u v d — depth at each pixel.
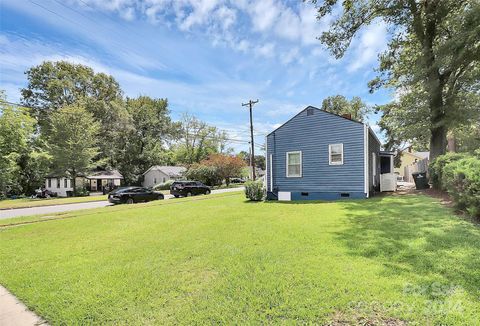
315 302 2.84
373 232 5.44
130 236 6.64
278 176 14.67
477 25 10.30
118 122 40.62
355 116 38.12
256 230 6.38
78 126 30.78
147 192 20.23
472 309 2.51
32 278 4.13
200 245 5.34
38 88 37.16
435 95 13.27
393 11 13.52
